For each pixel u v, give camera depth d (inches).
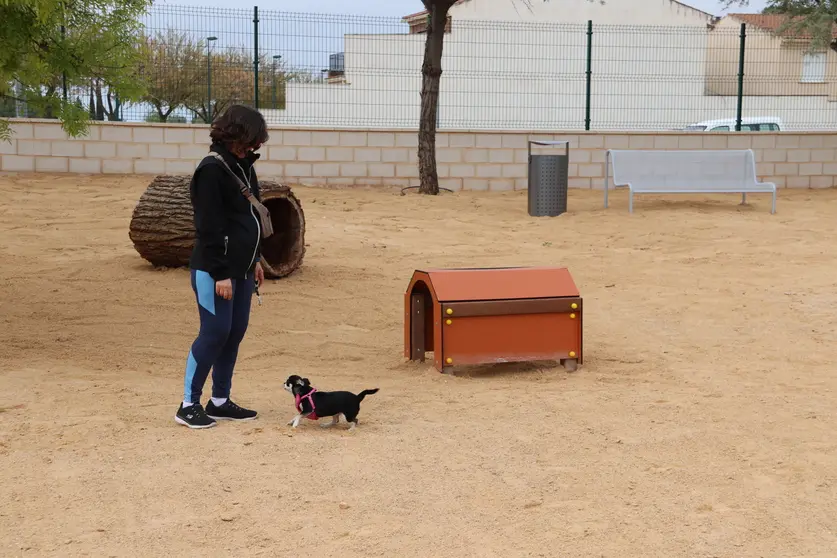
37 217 534.6
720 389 247.6
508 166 760.3
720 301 361.4
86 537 149.3
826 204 665.0
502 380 259.8
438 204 653.3
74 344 295.7
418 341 280.8
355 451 192.4
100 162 708.7
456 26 818.8
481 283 266.5
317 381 257.3
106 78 314.2
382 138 745.6
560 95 894.4
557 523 156.9
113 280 388.2
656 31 891.4
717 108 886.4
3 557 141.4
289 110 761.0
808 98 890.1
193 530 152.6
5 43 283.6
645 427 211.8
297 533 152.0
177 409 222.2
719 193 670.5
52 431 200.7
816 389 247.0
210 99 739.4
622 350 297.0
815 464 186.7
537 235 527.8
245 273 206.7
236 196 203.0
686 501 167.2
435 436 203.6
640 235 522.3
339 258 452.1
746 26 842.8
